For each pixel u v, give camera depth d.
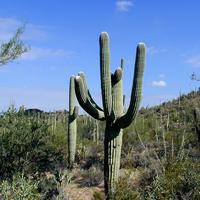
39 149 14.23
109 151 10.11
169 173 10.81
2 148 13.59
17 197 8.80
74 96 17.45
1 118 14.31
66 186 12.09
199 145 16.17
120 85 10.09
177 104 45.25
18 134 14.00
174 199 10.12
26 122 14.50
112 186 10.07
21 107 14.83
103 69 9.73
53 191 11.37
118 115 9.99
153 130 22.22
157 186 10.22
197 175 10.48
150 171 12.65
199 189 10.18
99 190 13.95
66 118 33.06
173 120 27.92
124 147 19.59
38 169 13.88
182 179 10.65
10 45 15.77
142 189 11.08
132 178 12.88
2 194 8.83
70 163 16.80
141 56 9.30
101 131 27.09
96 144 22.81
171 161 12.20
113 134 10.08
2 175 13.27
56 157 15.01
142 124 23.98
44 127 14.73
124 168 15.48
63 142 18.38
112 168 10.09
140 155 16.44
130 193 10.09
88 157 18.91
